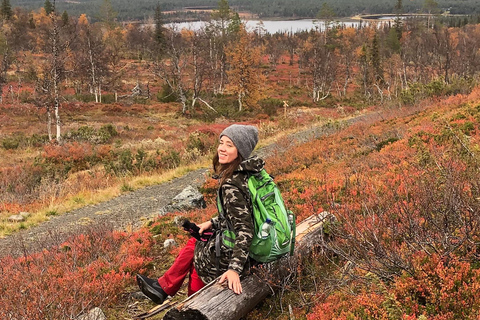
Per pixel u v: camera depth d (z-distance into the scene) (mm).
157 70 65250
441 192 3928
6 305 3758
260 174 2846
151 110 55594
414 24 155750
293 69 113625
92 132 32750
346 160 11203
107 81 72750
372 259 3262
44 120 44125
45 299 3883
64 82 80812
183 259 3236
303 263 3664
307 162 13219
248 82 59188
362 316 2744
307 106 65062
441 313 2500
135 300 4312
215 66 80688
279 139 21594
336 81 87000
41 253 6031
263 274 3096
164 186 15188
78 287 4168
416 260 2975
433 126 10211
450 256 2930
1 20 133250
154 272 5262
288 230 2961
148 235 6719
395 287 2879
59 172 18797
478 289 2584
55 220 11430
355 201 5328
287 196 6863
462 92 23734
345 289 3129
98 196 13852
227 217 2795
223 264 2932
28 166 19141
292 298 3336
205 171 17000
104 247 6090
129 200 13352
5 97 61500
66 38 37219
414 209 3879
